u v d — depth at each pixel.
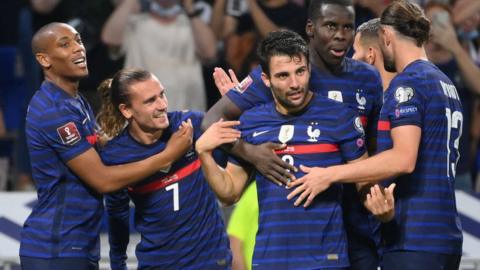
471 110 28.55
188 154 17.98
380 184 16.55
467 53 28.94
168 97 27.52
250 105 17.09
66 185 18.03
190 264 18.14
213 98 28.62
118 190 17.78
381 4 27.48
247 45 28.20
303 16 28.33
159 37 27.66
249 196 19.05
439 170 16.47
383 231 16.83
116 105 17.78
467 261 23.70
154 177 17.91
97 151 18.12
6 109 30.22
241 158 16.50
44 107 17.91
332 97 17.30
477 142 29.06
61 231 17.95
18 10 30.91
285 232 16.19
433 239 16.41
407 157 15.94
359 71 17.48
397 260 16.59
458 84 28.14
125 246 19.23
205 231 18.08
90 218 18.09
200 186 18.06
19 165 28.12
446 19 28.02
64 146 17.77
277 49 15.85
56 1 28.33
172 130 18.02
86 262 18.06
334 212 16.28
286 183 16.16
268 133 16.38
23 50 28.44
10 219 23.53
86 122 18.14
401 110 16.17
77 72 18.09
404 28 16.66
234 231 19.06
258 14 28.12
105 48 27.91
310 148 16.27
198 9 28.20
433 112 16.33
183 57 27.78
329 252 16.16
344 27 16.88
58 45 17.95
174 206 17.95
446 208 16.52
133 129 17.89
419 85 16.30
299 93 15.90
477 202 24.25
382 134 16.52
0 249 23.34
